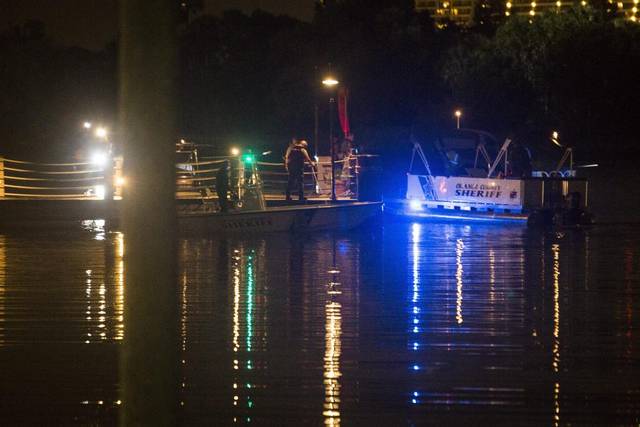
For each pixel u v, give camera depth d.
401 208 70.44
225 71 163.12
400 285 34.94
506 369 21.84
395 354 23.39
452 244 50.22
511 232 57.69
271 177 109.56
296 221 56.97
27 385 20.50
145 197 7.23
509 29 152.75
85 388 20.23
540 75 146.62
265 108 157.75
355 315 28.72
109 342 24.73
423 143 73.25
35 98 136.75
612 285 34.94
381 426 17.56
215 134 155.62
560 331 26.20
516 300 31.45
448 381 20.77
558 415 18.23
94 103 145.25
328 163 71.06
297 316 28.52
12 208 59.50
